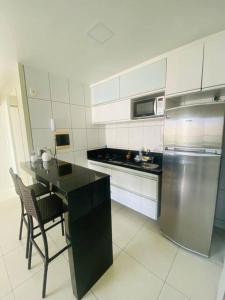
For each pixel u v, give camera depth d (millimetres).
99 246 1325
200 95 1688
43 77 2262
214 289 1262
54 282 1337
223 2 1086
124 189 2457
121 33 1433
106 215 1365
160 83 1873
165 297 1209
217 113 1316
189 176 1542
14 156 3172
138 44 1615
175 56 1628
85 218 1175
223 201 1940
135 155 2799
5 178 3328
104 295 1230
